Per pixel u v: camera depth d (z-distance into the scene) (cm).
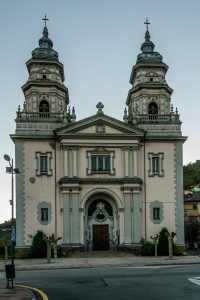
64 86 6056
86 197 5644
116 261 4472
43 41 6197
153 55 6209
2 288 2312
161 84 6069
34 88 5928
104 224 5772
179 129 5894
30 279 2869
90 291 2147
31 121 5744
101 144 5712
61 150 5694
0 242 6612
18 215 5566
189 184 13475
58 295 2019
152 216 5719
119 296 1950
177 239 5688
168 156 5850
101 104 5775
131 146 5734
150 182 5784
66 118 5794
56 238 5522
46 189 5644
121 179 5669
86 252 5434
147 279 2647
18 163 5653
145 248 5391
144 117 5950
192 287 2223
